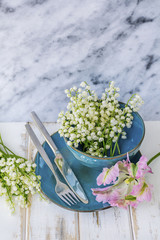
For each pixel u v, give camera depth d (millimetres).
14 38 1510
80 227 663
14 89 1451
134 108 698
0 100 1438
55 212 680
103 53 1476
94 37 1493
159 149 771
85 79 1442
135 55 1471
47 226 665
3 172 688
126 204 623
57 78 1455
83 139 663
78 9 1517
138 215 674
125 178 628
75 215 676
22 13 1522
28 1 1522
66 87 1442
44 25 1515
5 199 679
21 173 682
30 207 686
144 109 1414
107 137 686
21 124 819
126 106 694
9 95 1443
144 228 660
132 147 740
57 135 777
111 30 1497
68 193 679
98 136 701
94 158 637
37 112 1414
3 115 1418
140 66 1458
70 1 1520
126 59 1467
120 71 1450
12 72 1472
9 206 676
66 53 1483
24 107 1425
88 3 1518
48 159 718
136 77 1445
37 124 770
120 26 1501
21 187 687
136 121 714
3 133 803
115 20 1505
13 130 808
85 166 730
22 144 791
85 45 1487
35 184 655
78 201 670
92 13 1514
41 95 1438
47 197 670
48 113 1409
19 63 1482
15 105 1431
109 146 696
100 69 1458
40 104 1428
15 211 681
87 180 708
